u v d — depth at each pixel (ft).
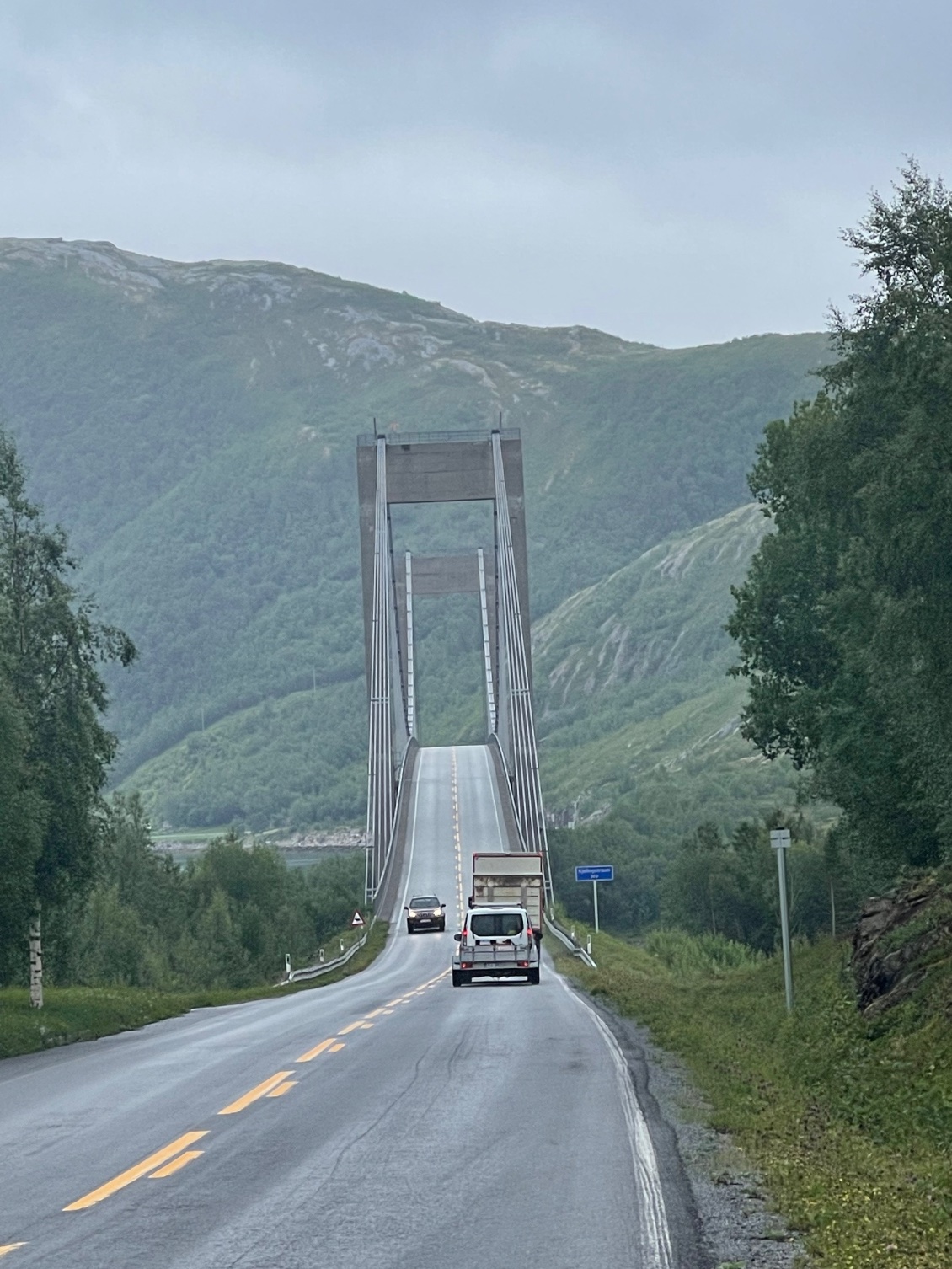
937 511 104.01
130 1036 119.14
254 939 473.67
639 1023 107.14
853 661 130.00
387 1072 73.41
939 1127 60.03
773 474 188.03
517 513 561.43
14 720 133.08
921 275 116.16
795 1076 79.00
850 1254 34.35
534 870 285.02
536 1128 54.49
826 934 208.13
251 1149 51.37
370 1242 36.78
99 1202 43.01
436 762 618.03
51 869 149.89
